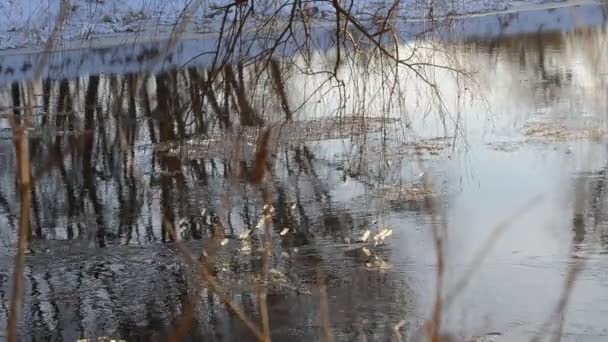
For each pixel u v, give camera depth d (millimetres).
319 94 14992
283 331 8102
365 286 8984
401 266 9484
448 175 13266
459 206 11672
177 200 13016
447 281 8930
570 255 9500
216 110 11664
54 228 12047
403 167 13688
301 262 9836
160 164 14672
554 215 11047
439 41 12766
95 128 17281
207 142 14148
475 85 17062
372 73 14883
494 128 16016
